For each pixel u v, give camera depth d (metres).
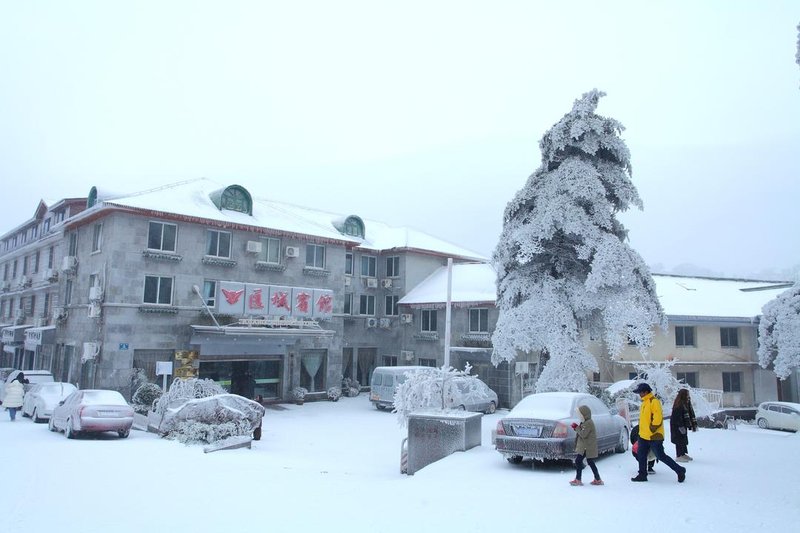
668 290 34.28
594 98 18.94
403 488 10.02
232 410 17.61
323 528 7.36
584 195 17.92
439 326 34.03
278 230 30.50
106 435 18.16
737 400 31.70
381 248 37.34
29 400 22.84
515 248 19.20
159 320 26.42
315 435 20.70
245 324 27.70
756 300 33.81
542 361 20.08
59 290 31.42
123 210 25.66
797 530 6.89
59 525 7.45
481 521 7.57
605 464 11.75
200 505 8.68
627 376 29.25
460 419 13.30
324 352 33.06
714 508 7.95
